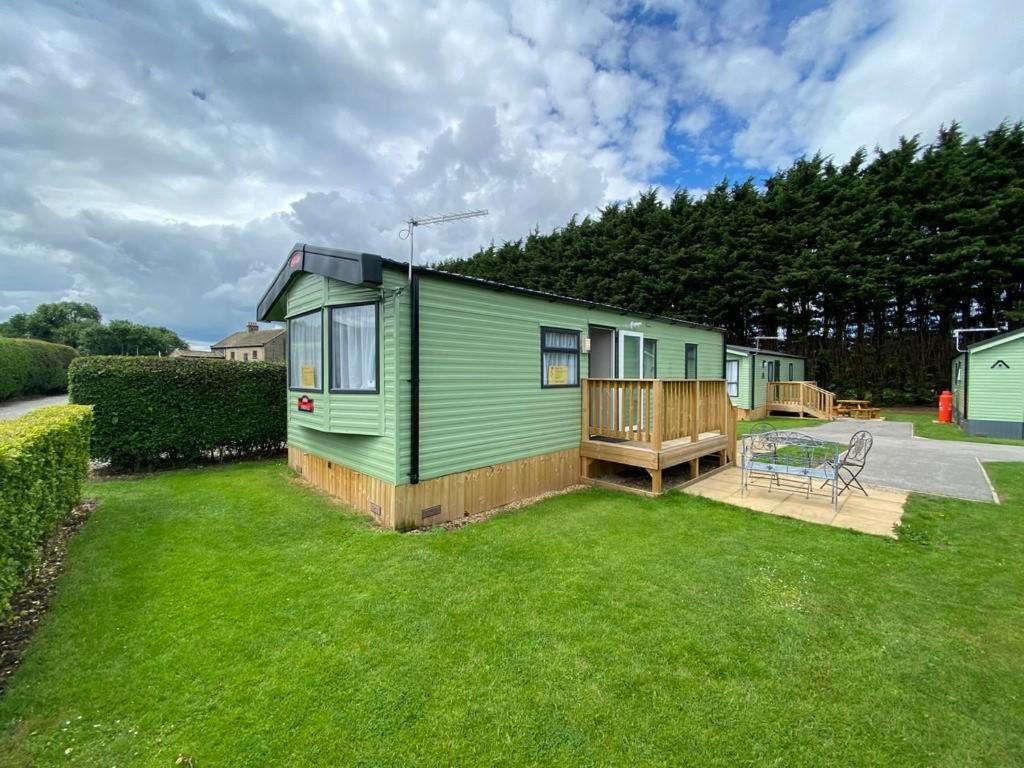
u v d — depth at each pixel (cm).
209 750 206
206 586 358
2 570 273
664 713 228
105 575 376
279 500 600
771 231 2133
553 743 210
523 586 360
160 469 796
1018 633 298
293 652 275
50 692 241
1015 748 209
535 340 655
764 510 564
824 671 260
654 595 346
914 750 208
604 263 2573
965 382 1253
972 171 1862
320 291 606
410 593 347
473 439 568
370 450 539
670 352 1050
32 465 332
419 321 507
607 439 726
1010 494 627
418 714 227
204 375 820
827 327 2212
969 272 1784
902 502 591
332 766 198
